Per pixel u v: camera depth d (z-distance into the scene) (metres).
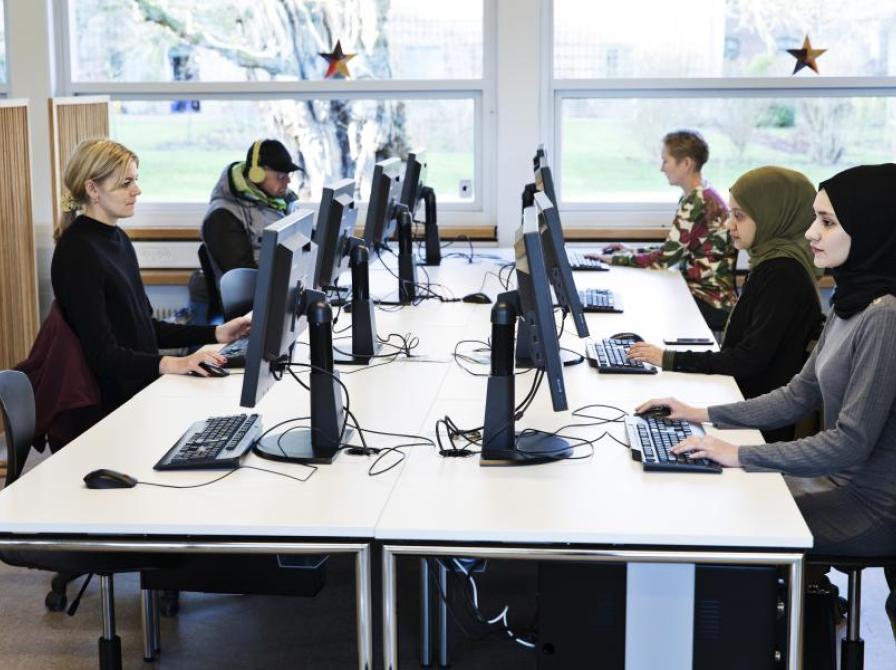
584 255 5.57
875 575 3.78
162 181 6.35
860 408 2.53
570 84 6.08
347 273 5.29
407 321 4.14
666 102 6.11
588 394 3.18
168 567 2.73
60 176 5.20
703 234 5.14
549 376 2.48
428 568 3.12
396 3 6.12
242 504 2.35
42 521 2.28
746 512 2.29
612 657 2.29
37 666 3.18
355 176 6.31
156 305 6.23
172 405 3.11
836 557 2.65
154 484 2.48
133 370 3.41
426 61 6.16
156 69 6.26
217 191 5.15
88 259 3.46
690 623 2.27
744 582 2.24
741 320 3.53
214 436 2.72
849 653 2.71
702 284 5.15
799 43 6.00
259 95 6.25
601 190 6.21
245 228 5.11
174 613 3.50
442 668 3.14
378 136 6.26
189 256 6.20
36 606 3.57
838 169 6.11
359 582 2.25
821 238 2.66
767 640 2.25
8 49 6.12
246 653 3.25
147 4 6.19
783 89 6.02
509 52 5.98
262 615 3.50
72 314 3.44
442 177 6.28
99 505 2.36
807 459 2.54
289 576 2.74
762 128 6.10
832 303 2.78
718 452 2.56
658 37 6.05
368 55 6.18
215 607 3.56
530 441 2.69
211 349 3.53
